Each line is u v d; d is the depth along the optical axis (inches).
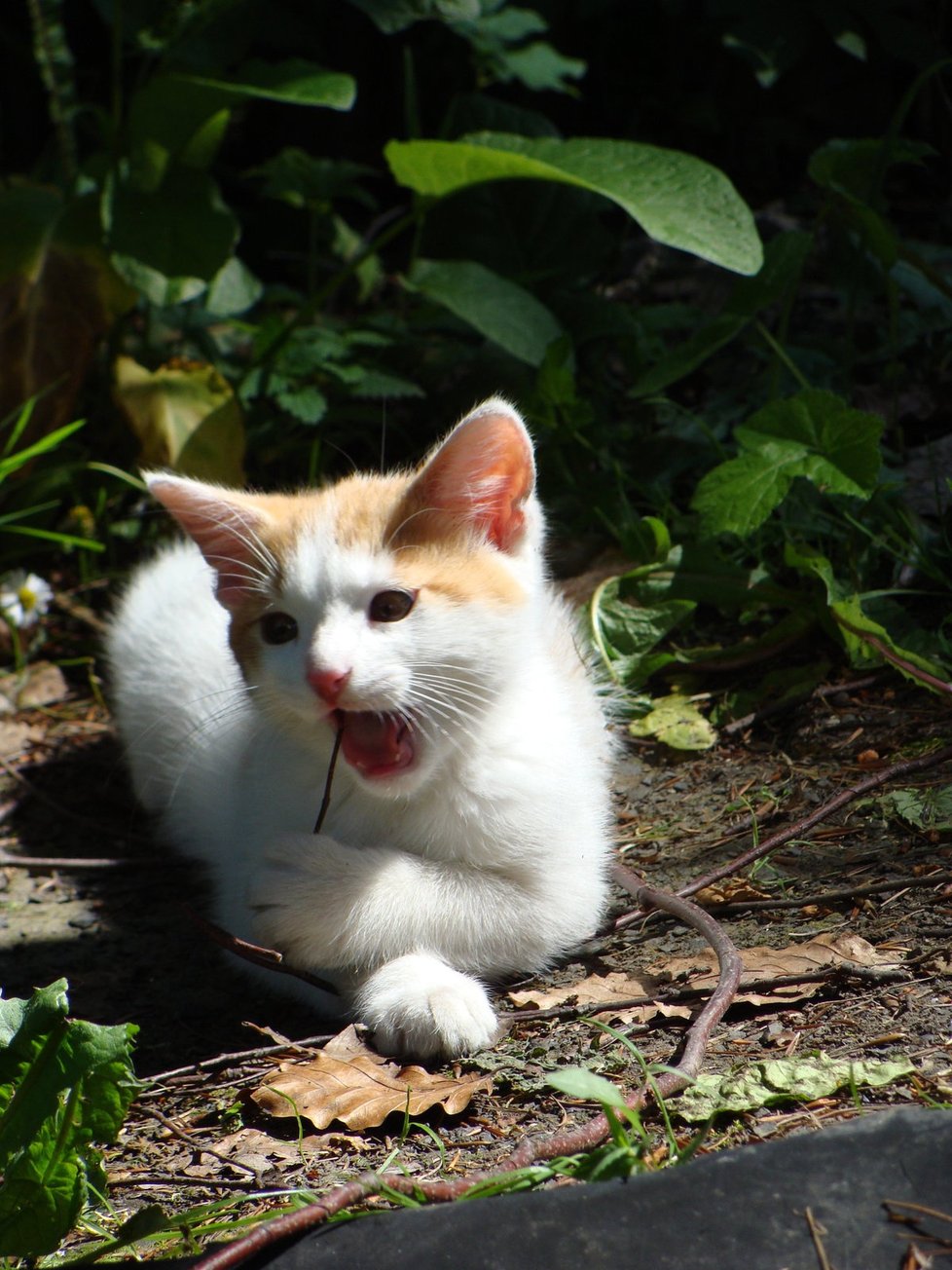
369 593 118.1
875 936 117.9
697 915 120.9
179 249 207.5
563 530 201.2
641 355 228.1
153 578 185.8
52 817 176.1
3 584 205.6
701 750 161.2
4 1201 87.1
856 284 203.2
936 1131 80.9
